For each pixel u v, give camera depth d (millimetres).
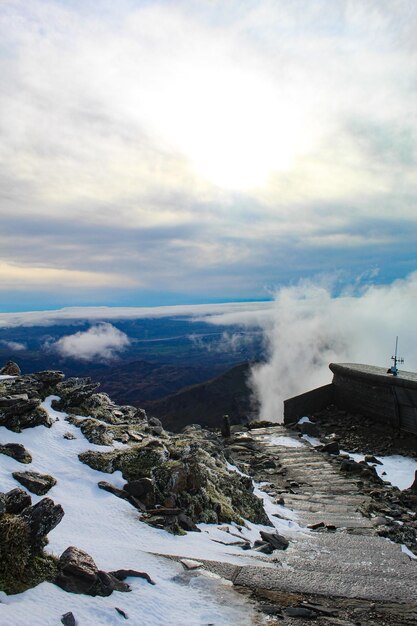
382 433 23891
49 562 6684
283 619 6461
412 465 20234
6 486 9031
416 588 7828
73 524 8445
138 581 6887
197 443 16219
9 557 6309
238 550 9242
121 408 17562
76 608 5828
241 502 12547
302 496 16297
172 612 6309
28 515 6922
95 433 12750
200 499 11164
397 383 23062
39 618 5414
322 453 22375
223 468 14359
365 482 18266
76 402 15031
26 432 11883
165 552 8125
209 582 7199
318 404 28906
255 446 23750
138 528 9055
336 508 14820
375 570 8664
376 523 13047
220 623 6207
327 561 9141
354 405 27172
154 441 12672
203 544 9133
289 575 7910
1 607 5469
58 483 10031
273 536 10586
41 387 14875
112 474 11023
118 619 5848
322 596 7270
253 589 7270
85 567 6539
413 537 12438
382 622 6570
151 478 10969
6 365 17453
